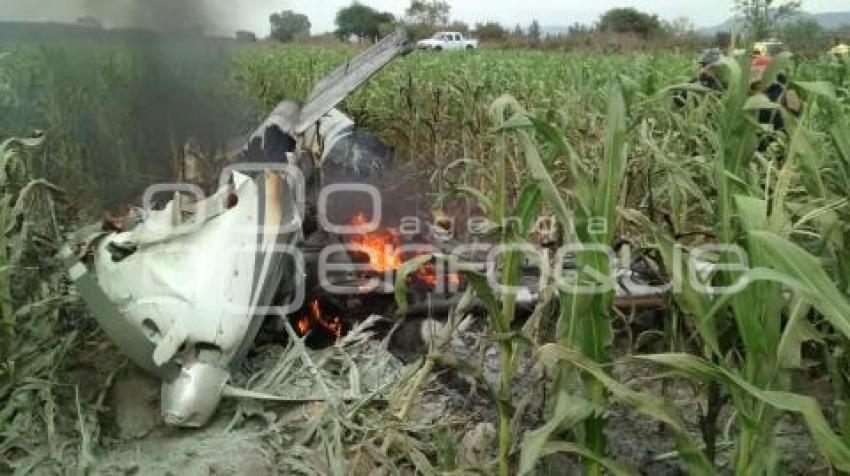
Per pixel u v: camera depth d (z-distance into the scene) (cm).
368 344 501
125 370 467
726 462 417
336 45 2458
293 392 455
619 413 465
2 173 484
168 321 416
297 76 1723
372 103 1266
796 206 351
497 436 421
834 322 243
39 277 510
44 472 409
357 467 406
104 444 426
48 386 438
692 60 1343
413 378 442
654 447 432
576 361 296
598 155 633
